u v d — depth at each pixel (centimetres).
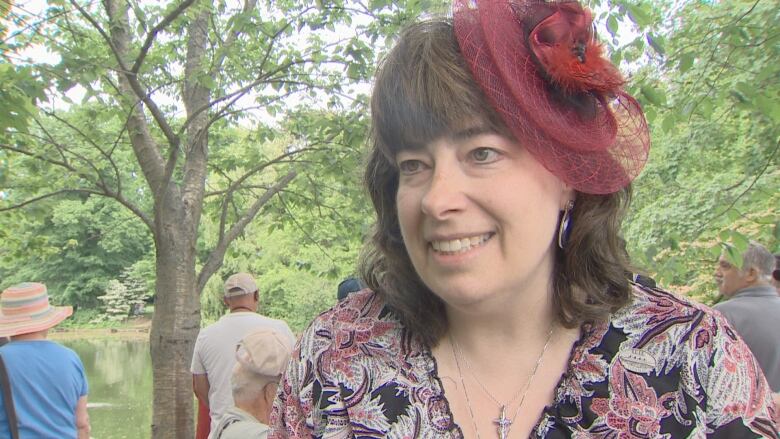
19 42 439
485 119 87
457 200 87
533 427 92
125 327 3044
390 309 106
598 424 90
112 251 2975
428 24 96
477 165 88
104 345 2550
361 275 112
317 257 794
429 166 92
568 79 86
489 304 94
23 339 373
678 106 364
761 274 358
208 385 416
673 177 606
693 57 344
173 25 519
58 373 371
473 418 95
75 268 3055
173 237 500
